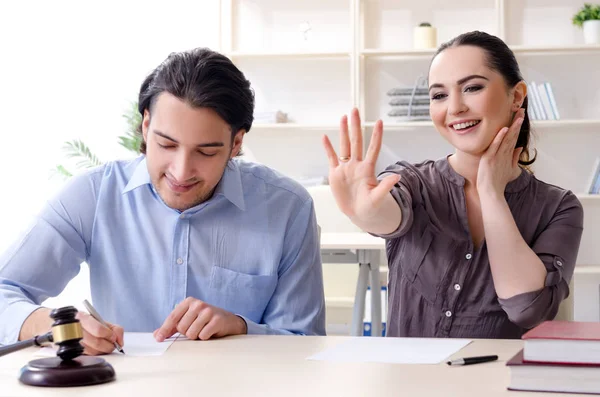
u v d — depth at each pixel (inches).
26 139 205.0
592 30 178.9
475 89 64.8
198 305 54.9
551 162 186.7
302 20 195.0
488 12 187.8
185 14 199.6
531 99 179.0
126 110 191.6
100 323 48.7
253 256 65.2
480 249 65.8
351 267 149.2
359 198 53.8
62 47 203.0
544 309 62.3
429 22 189.5
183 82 55.1
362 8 189.9
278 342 52.6
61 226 64.4
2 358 47.9
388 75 191.2
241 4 196.7
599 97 185.2
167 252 64.9
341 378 41.0
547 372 37.2
